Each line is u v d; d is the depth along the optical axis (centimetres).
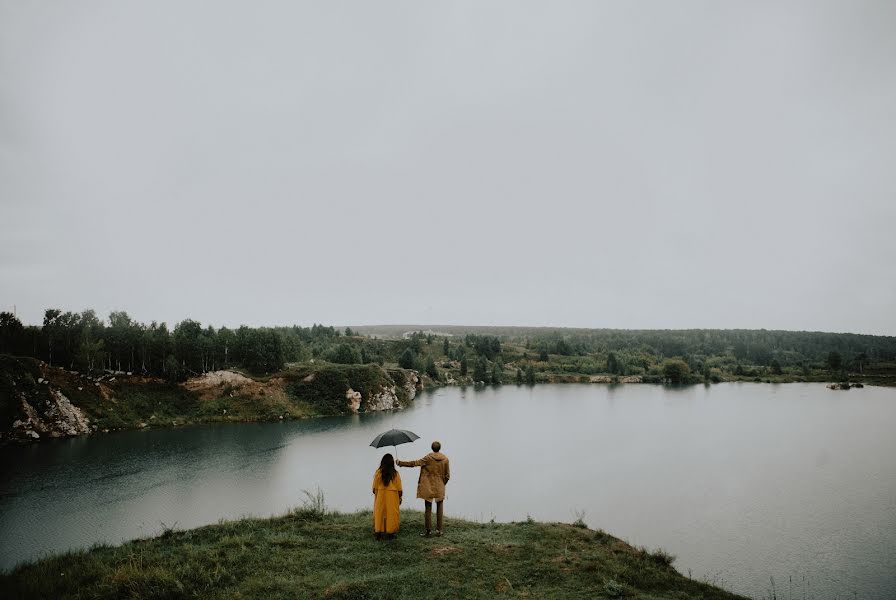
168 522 3806
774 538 3572
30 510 4134
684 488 4894
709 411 10706
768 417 9725
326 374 11525
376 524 1294
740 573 2994
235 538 1274
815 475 5372
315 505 1650
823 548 3378
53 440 7231
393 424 9225
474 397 14162
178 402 9475
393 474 1305
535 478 5325
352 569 1096
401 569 1099
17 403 7250
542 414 10588
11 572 1120
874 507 4259
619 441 7481
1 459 6103
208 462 6031
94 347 8912
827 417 9612
